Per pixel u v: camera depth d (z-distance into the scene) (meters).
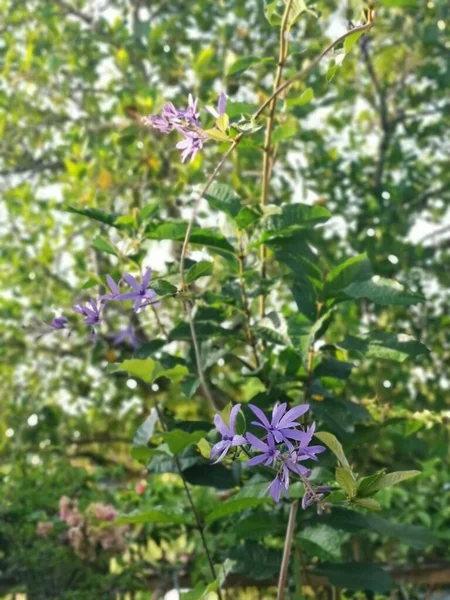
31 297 1.69
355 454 0.86
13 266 1.71
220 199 0.65
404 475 0.42
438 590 1.06
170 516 0.64
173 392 1.58
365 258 0.62
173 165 1.30
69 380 1.69
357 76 1.71
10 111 1.69
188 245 0.69
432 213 1.78
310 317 0.62
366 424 0.74
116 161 1.40
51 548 1.02
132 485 1.15
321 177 1.71
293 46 0.64
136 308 0.54
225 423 0.44
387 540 1.01
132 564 1.03
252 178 1.50
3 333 1.67
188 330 0.67
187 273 0.57
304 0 0.60
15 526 1.04
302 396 0.65
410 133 1.74
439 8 1.58
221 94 0.53
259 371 0.67
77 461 1.66
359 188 1.72
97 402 1.69
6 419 1.58
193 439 0.61
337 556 0.62
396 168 1.79
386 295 0.58
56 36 1.69
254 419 0.63
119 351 1.52
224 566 0.65
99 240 0.67
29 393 1.63
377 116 1.82
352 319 1.44
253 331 0.67
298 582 0.63
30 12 1.75
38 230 1.69
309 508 0.65
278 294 1.60
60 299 1.69
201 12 1.72
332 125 1.76
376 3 0.56
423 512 1.00
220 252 0.67
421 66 1.70
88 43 1.69
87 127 1.58
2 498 1.08
